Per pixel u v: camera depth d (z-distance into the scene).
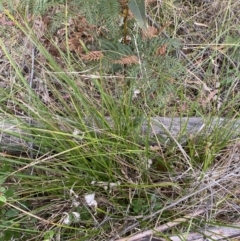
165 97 0.82
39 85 0.88
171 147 0.81
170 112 0.86
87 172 0.77
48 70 0.86
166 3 0.95
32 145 0.80
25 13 0.86
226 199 0.77
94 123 0.79
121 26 0.88
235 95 0.90
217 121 0.79
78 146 0.71
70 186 0.75
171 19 0.99
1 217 0.75
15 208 0.74
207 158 0.79
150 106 0.84
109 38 0.91
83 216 0.78
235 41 0.92
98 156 0.76
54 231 0.76
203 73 0.93
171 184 0.75
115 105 0.80
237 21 0.98
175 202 0.74
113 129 0.79
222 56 0.95
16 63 0.90
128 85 0.86
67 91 0.83
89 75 0.81
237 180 0.79
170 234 0.74
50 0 0.83
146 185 0.75
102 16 0.83
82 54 0.87
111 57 0.83
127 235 0.76
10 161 0.74
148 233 0.74
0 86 0.89
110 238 0.76
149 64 0.84
